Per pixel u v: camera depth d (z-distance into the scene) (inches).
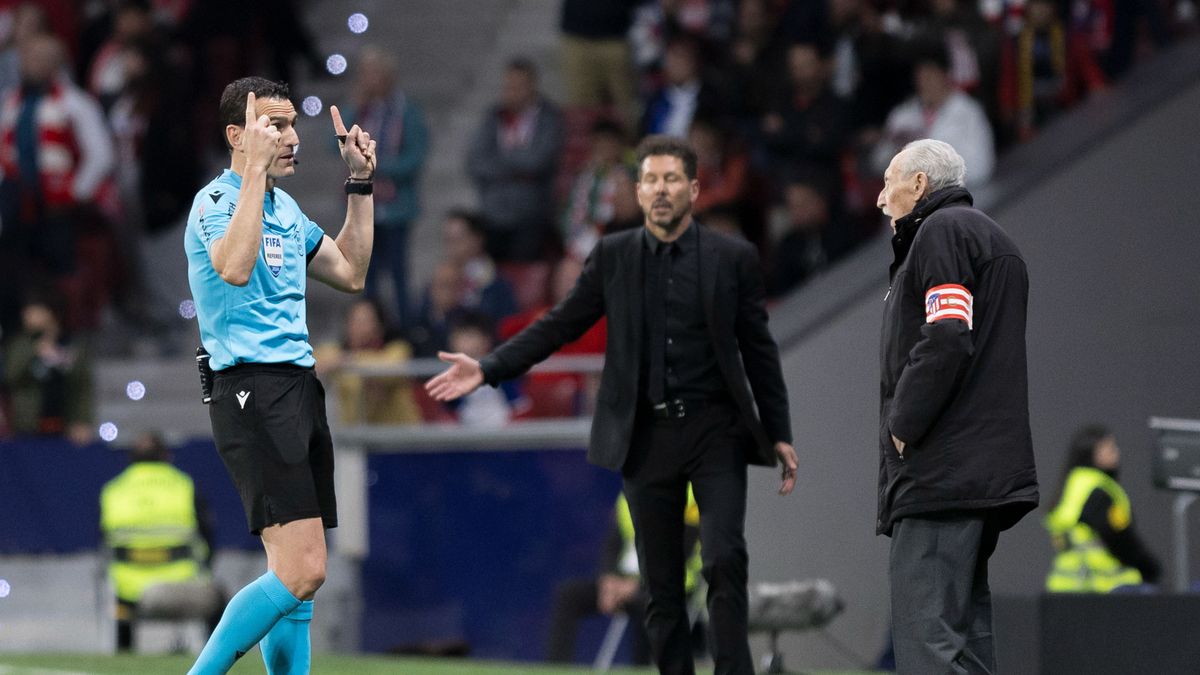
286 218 777.6
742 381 890.1
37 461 1711.4
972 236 767.7
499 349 934.4
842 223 1686.8
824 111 1723.7
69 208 1957.4
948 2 1726.1
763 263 1729.8
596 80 1995.6
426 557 1579.7
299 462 750.5
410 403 1609.3
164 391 1991.9
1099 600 896.9
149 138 2054.6
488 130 1889.8
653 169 896.3
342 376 1605.6
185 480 1512.1
